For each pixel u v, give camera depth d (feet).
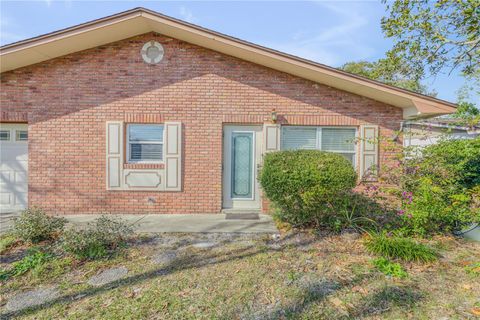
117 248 14.71
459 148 18.52
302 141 23.73
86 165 22.62
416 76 27.04
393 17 22.39
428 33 21.98
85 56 22.48
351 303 9.78
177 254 14.17
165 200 22.97
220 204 23.12
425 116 22.33
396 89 20.40
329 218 17.70
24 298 10.28
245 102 23.07
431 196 16.63
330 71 20.36
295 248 14.85
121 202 22.84
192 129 22.97
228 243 15.76
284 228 18.20
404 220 16.93
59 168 22.56
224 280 11.48
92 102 22.54
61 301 10.05
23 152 23.49
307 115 23.21
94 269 12.49
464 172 18.38
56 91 22.38
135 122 22.80
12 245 14.98
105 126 22.58
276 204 18.39
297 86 23.17
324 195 16.56
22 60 21.09
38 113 22.33
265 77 23.08
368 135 23.21
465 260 13.44
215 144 23.03
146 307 9.59
